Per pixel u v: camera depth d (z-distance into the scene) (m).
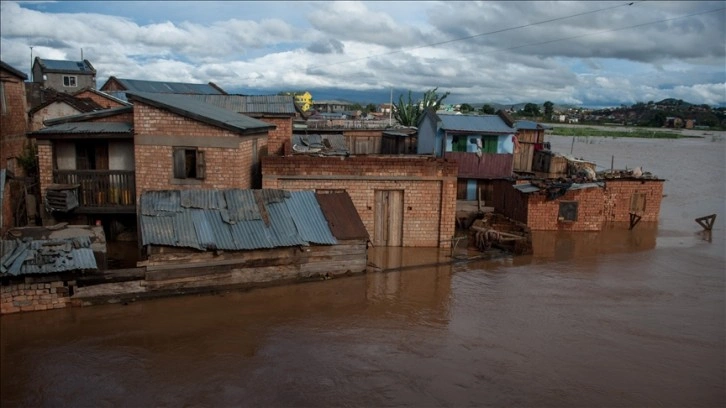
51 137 17.55
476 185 26.66
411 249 19.16
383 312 13.42
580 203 23.59
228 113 21.52
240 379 9.91
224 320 12.55
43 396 9.18
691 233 24.56
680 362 11.27
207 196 15.44
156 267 13.39
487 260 18.56
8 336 11.34
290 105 26.84
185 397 9.26
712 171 50.78
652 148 79.38
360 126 40.22
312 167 18.34
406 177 18.86
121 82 46.12
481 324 12.89
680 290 16.14
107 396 9.23
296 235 14.97
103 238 13.93
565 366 10.88
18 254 12.44
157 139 17.48
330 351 11.16
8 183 17.78
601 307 14.39
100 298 12.98
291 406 9.09
